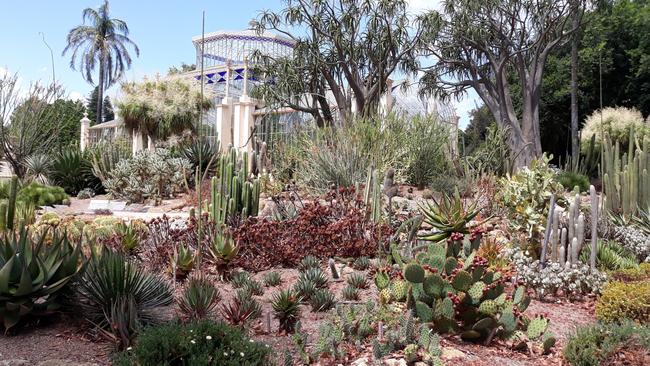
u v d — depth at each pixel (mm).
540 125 28375
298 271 6516
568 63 26781
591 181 18641
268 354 3709
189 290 4730
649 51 25469
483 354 4055
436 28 20016
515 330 4344
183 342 3455
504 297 4316
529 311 5312
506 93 20859
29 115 18453
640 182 9750
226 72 28156
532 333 4246
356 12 20109
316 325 4703
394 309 4555
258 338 4383
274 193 11375
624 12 25875
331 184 11797
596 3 20594
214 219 7293
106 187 15367
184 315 4598
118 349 4027
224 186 8203
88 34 43125
